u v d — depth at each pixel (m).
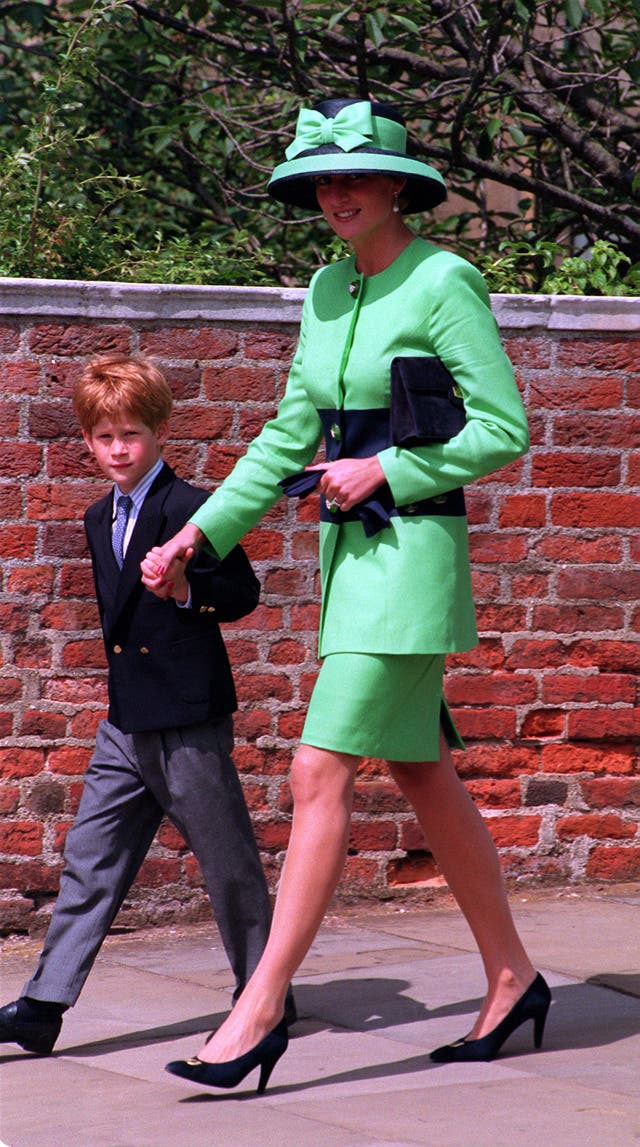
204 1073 12.21
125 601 14.17
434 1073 12.91
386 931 18.78
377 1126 11.38
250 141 33.41
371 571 12.90
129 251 25.16
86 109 33.78
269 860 19.67
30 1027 13.84
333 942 18.20
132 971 17.17
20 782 18.89
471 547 20.23
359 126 12.98
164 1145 11.13
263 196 31.56
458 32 31.56
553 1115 11.53
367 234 13.06
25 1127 11.77
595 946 17.50
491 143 32.53
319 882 12.65
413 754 12.98
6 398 18.75
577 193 33.41
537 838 20.58
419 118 31.97
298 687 19.72
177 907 19.36
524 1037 14.02
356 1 28.77
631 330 20.42
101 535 14.54
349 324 13.17
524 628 20.42
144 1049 14.09
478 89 29.67
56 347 18.86
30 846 18.92
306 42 30.45
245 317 19.39
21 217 23.48
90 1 28.45
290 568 19.67
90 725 19.08
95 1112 12.12
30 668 18.89
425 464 12.70
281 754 19.69
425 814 13.51
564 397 20.38
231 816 14.27
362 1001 15.48
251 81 32.59
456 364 12.87
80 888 14.26
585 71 33.59
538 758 20.56
